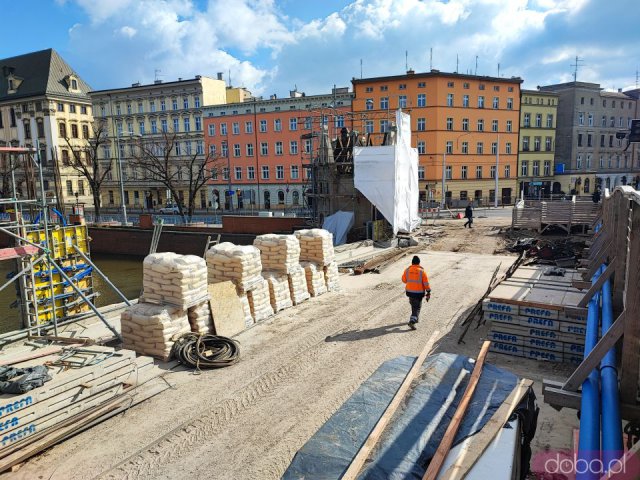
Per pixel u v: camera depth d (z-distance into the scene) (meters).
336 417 4.40
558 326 8.96
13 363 7.32
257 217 34.56
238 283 11.40
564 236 26.28
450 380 5.03
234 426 7.06
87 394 6.99
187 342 9.33
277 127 62.09
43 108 68.06
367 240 24.34
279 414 7.38
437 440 4.06
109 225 42.56
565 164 70.25
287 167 62.31
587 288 10.06
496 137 61.50
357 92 59.59
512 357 9.39
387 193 25.22
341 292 15.08
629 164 74.56
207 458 6.30
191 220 46.03
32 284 10.81
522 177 64.69
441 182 59.12
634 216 4.38
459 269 18.50
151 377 8.61
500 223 35.00
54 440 6.50
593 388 4.75
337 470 3.66
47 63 70.56
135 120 69.69
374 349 9.98
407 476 3.59
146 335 9.32
